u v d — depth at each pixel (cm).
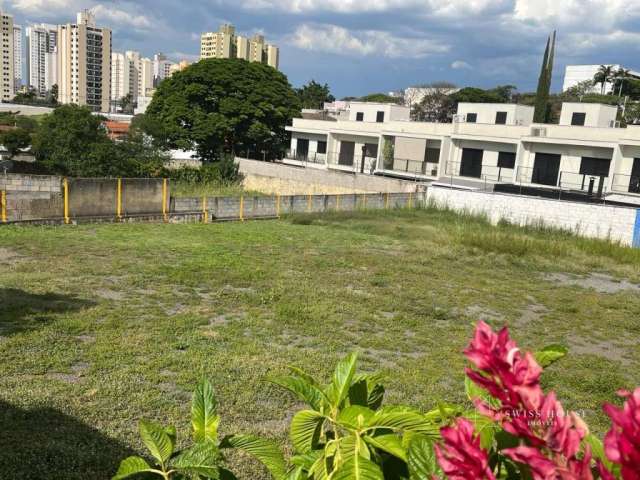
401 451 172
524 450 110
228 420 570
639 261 1886
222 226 2117
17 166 3356
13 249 1421
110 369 684
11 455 455
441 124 3781
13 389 602
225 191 3612
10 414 539
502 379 116
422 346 898
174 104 4400
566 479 106
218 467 204
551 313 1195
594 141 3022
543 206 2497
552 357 202
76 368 686
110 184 2041
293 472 197
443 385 730
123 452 482
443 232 2147
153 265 1330
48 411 554
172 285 1162
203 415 231
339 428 226
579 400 723
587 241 2106
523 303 1256
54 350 733
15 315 869
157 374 671
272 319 976
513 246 1892
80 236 1681
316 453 199
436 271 1522
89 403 580
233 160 4072
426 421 183
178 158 4591
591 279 1597
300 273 1370
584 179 3125
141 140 3791
